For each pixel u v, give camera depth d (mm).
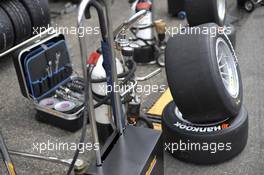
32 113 2744
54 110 2502
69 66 2762
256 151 2221
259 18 4020
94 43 3637
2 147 1679
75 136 2477
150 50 3146
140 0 3090
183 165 2158
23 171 2209
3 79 3236
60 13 4422
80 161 2100
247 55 3287
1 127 2602
